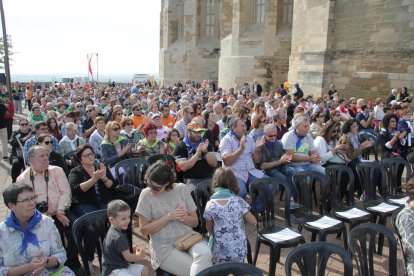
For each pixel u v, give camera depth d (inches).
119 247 152.9
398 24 578.9
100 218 169.2
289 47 979.3
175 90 976.3
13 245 142.5
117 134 287.9
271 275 180.4
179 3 1435.8
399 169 265.9
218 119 408.5
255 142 288.2
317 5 687.7
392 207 226.1
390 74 596.4
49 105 471.2
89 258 166.6
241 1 1014.4
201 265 153.3
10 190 140.0
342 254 132.8
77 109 461.4
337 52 662.5
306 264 132.9
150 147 301.1
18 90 973.8
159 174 161.6
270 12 976.3
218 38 1358.3
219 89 858.8
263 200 202.4
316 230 196.7
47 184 199.0
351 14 638.5
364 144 298.5
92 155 217.5
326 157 281.9
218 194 165.5
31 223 145.9
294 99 634.8
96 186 222.8
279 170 274.8
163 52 1453.0
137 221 256.8
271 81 1003.9
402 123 329.4
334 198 225.9
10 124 540.7
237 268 123.0
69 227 197.2
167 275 165.0
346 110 499.2
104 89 1003.9
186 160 252.1
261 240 185.9
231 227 161.5
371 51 615.2
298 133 277.7
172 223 165.0
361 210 222.8
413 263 136.8
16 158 317.7
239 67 1027.9
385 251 218.1
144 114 494.0
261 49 1003.9
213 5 1342.3
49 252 150.1
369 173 241.6
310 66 701.9
